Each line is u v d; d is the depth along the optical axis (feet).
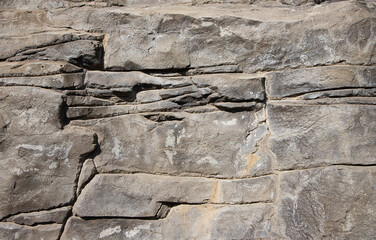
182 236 8.08
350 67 8.24
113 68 8.77
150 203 8.28
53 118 8.38
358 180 7.74
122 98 8.77
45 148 8.34
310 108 8.23
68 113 8.56
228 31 8.70
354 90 8.16
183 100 8.59
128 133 8.59
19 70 8.52
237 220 8.04
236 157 8.38
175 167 8.46
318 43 8.46
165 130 8.58
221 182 8.34
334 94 8.18
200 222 8.16
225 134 8.45
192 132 8.52
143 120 8.65
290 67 8.53
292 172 8.12
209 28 8.73
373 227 7.50
